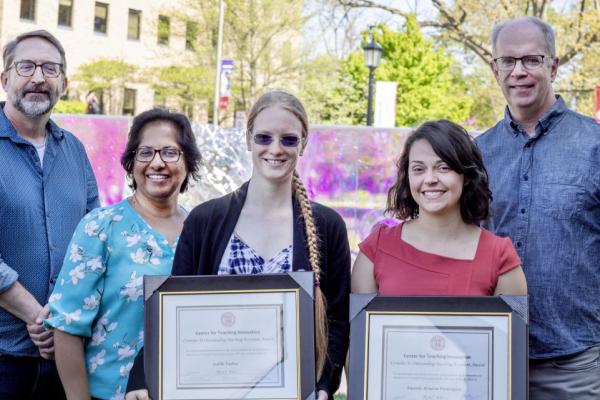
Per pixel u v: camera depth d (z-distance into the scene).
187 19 34.47
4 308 3.66
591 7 25.56
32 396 3.82
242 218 3.21
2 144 3.81
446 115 28.64
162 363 2.99
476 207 3.27
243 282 2.99
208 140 8.16
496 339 2.93
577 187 3.52
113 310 3.43
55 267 3.83
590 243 3.54
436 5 28.08
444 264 3.21
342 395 5.55
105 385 3.41
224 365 2.98
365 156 8.10
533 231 3.57
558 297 3.51
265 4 31.72
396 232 3.36
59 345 3.39
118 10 39.50
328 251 3.26
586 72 25.38
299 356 2.95
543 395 3.56
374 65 19.25
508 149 3.75
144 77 36.72
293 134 3.14
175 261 3.23
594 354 3.54
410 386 2.97
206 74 34.19
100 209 3.54
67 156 4.07
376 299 3.00
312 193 8.20
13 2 36.06
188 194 8.21
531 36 3.66
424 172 3.23
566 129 3.64
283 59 32.34
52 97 3.92
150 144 3.58
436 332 2.97
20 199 3.77
